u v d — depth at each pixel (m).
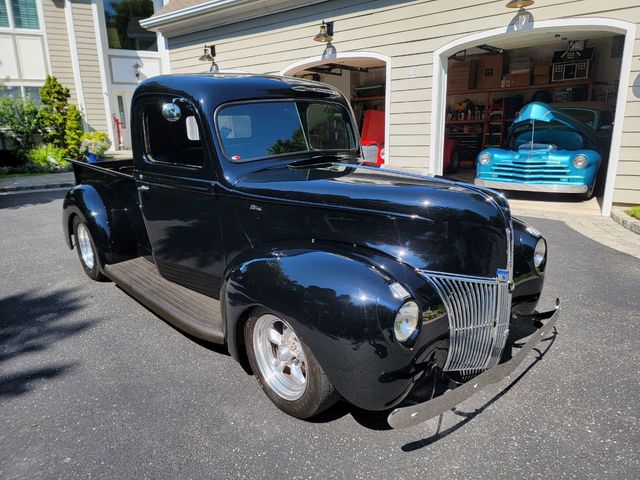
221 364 3.22
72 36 16.88
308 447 2.39
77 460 2.33
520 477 2.16
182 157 3.41
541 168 8.34
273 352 2.72
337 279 2.27
